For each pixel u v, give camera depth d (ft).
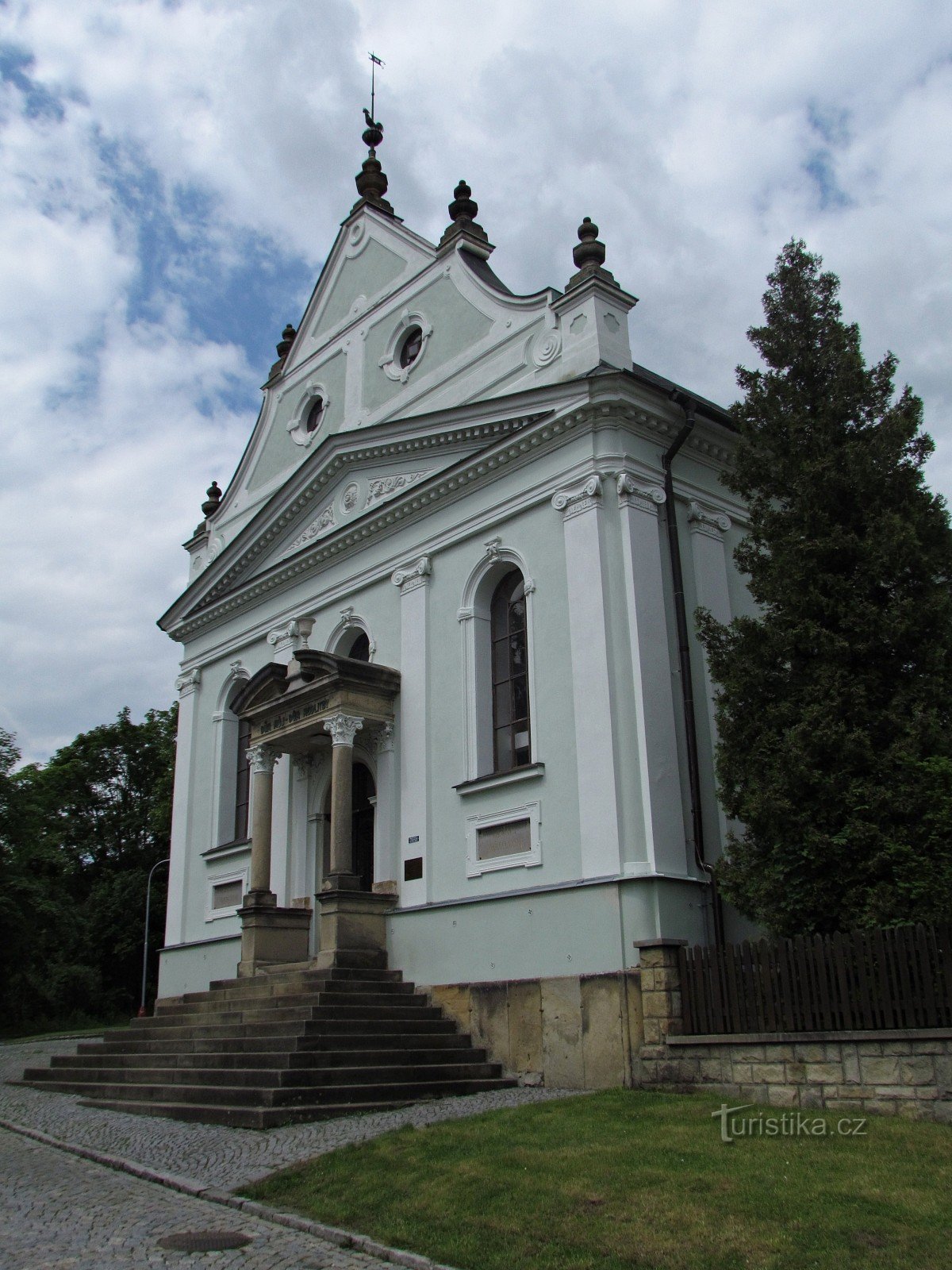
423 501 71.36
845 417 51.01
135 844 207.72
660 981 48.70
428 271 78.89
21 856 151.12
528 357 68.28
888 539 46.70
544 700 60.64
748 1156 33.32
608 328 64.44
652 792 55.11
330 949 64.39
